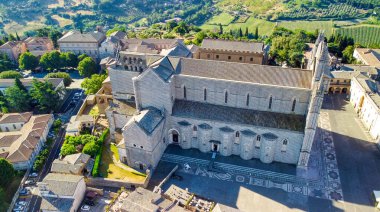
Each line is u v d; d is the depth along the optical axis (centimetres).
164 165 9550
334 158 9656
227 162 9575
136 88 9419
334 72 13350
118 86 10931
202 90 9619
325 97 13075
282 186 8738
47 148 10775
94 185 9094
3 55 18000
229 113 9488
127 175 9288
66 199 8025
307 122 8338
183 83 9669
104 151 10300
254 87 9075
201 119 9481
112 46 18012
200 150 10012
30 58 17588
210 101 9781
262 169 9294
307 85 8794
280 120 9081
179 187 8762
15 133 11131
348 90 13212
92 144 10038
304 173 9112
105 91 12556
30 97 13512
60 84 14588
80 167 9131
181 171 9325
